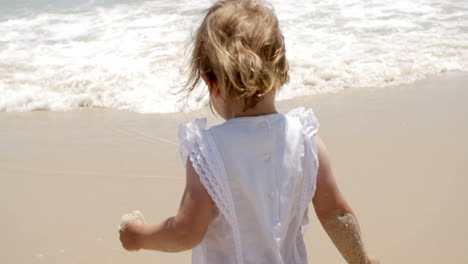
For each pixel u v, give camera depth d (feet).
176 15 27.55
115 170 12.50
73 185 11.85
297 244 5.02
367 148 13.06
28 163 12.93
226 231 4.63
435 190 10.96
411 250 9.02
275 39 4.51
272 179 4.64
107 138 14.48
